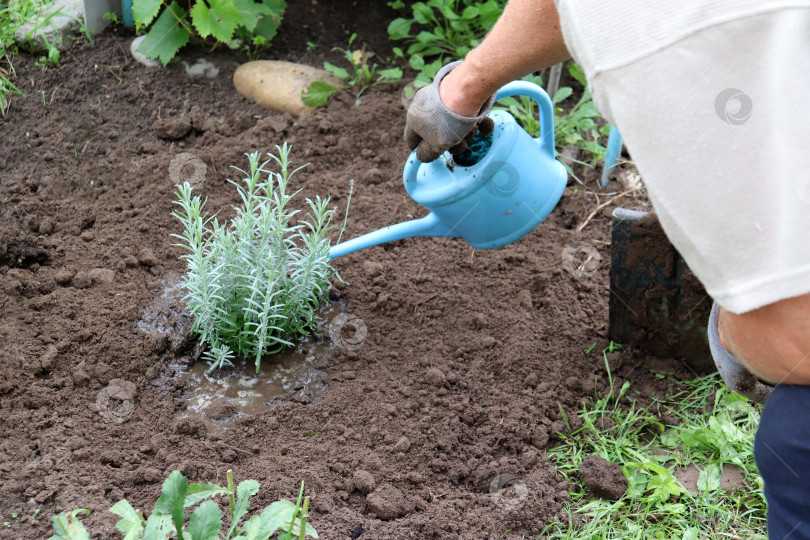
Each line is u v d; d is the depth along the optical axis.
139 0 3.55
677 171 1.22
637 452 2.40
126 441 2.35
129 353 2.61
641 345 2.71
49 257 2.92
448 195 2.24
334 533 2.10
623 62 1.21
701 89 1.18
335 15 4.21
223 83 3.79
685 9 1.17
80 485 2.18
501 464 2.34
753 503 2.27
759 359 1.41
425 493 2.27
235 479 2.24
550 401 2.54
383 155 3.47
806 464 1.38
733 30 1.16
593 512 2.25
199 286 2.49
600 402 2.55
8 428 2.33
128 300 2.79
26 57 3.69
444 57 3.97
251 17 3.70
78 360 2.56
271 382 2.61
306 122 3.57
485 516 2.19
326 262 2.59
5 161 3.27
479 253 3.06
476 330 2.78
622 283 2.61
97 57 3.77
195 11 3.57
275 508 1.79
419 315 2.82
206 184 3.30
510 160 2.21
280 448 2.37
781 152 1.18
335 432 2.43
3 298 2.71
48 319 2.67
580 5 1.24
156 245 3.04
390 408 2.48
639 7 1.20
